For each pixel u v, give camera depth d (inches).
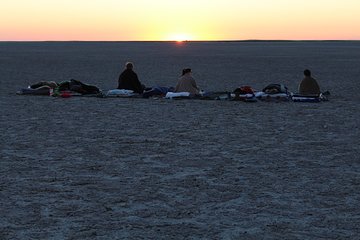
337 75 1584.6
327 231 271.0
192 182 365.4
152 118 652.7
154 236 262.5
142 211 302.7
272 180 371.2
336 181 368.8
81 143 501.0
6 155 449.1
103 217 292.0
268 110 727.1
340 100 864.3
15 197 328.5
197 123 617.0
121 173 390.3
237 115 679.7
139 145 492.7
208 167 409.7
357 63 2381.9
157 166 412.5
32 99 842.8
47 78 1437.0
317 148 482.3
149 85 1242.6
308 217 293.0
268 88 874.8
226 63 2411.4
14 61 2504.9
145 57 3157.0
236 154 456.1
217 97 836.0
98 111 711.1
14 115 673.0
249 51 4655.5
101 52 4234.7
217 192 341.7
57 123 614.9
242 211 303.6
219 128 585.3
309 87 853.2
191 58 3016.7
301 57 3159.5
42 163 421.1
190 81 873.5
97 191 343.0
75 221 285.0
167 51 4626.0
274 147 486.6
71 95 874.8
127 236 262.2
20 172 392.2
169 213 299.4
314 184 360.8
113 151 466.3
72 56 3272.6
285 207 310.8
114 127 590.2
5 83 1242.0
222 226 278.1
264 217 293.0
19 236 261.6
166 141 511.5
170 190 346.0
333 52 4222.4
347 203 318.3
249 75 1592.0
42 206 311.1
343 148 482.3
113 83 1290.6
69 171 395.5
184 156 447.8
